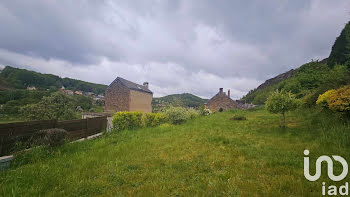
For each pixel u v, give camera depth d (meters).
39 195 2.65
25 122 4.79
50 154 4.79
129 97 32.66
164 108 15.87
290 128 7.75
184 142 6.47
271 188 2.71
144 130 9.83
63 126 6.30
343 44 22.81
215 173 3.45
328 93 7.78
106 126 10.24
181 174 3.47
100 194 2.79
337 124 6.11
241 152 4.88
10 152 4.36
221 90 40.09
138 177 3.40
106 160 4.45
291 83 23.53
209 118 16.83
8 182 3.16
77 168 3.88
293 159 3.98
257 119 13.12
